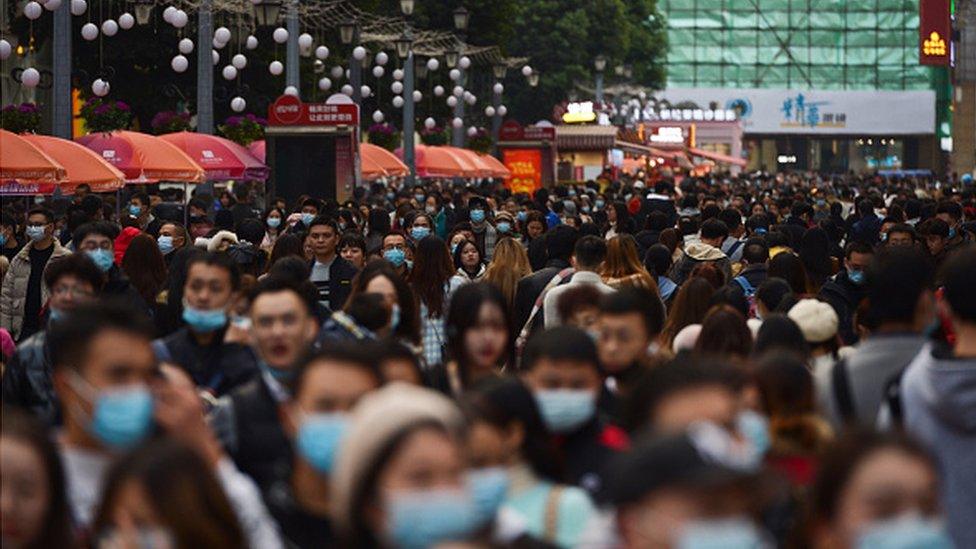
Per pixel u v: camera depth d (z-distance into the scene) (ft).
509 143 366.22
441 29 427.74
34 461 34.06
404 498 29.43
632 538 28.04
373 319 60.18
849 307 87.92
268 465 45.47
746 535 27.48
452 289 86.38
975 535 42.24
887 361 48.52
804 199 225.15
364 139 406.21
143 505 31.04
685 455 27.96
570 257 95.96
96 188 150.41
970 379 41.86
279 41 253.03
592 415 42.73
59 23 189.47
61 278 65.05
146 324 40.75
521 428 38.68
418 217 135.03
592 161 434.30
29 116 186.60
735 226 133.08
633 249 85.87
